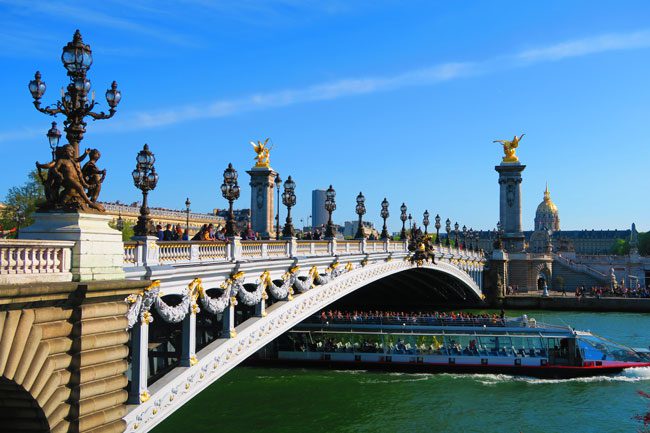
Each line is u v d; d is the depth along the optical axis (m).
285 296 41.00
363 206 61.41
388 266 69.75
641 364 63.53
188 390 29.31
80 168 21.48
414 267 80.56
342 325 67.81
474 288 119.94
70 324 20.08
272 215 120.75
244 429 44.22
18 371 18.23
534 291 137.38
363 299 121.50
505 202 143.75
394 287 112.62
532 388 57.34
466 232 144.88
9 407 19.48
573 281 142.62
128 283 22.06
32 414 19.52
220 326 37.09
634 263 147.00
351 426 45.62
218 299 31.83
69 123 21.39
